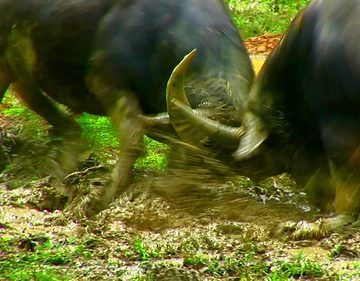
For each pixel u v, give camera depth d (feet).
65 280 47.06
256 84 61.46
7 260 49.78
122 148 64.44
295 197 63.57
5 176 69.56
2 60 74.13
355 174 58.18
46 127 79.20
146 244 53.21
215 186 61.05
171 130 62.34
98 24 67.21
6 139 74.18
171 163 61.77
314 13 59.11
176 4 65.82
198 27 64.95
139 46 65.62
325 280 46.96
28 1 71.00
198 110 61.87
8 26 72.33
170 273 47.78
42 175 69.92
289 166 61.72
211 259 50.31
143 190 62.08
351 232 55.47
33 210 62.23
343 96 57.98
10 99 88.58
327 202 61.26
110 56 66.23
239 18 122.11
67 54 69.00
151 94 65.72
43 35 69.92
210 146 60.13
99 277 47.67
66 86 70.59
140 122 64.34
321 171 61.21
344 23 57.62
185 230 56.54
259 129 60.75
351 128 58.23
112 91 66.28
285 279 46.78
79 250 51.93
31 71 72.08
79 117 78.43
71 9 68.33
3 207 62.34
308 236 54.65
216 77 63.21
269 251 52.49
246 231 55.72
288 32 60.44
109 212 59.36
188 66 60.03
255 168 61.21
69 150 73.77
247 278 47.19
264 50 110.73
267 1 127.54
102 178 64.85
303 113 60.70
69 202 63.26
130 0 66.54
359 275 47.55
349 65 57.26
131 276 47.78
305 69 59.47
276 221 58.75
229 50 64.69
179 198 60.90
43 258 50.24
